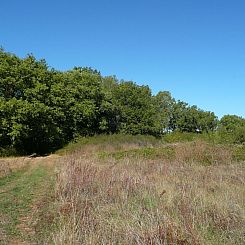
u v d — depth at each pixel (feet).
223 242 27.91
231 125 261.24
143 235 26.27
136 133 195.72
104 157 88.02
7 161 96.07
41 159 108.17
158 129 200.95
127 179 44.78
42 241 29.55
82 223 29.78
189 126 264.31
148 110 201.05
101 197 38.40
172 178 50.67
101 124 178.81
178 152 78.89
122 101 198.80
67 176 46.85
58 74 163.73
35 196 46.80
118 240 26.84
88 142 149.48
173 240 26.43
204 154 75.92
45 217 35.40
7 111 134.62
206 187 44.14
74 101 168.35
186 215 30.81
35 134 146.51
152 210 30.99
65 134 164.04
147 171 58.39
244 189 42.11
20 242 29.99
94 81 179.63
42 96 146.20
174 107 266.57
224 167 63.36
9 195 48.08
